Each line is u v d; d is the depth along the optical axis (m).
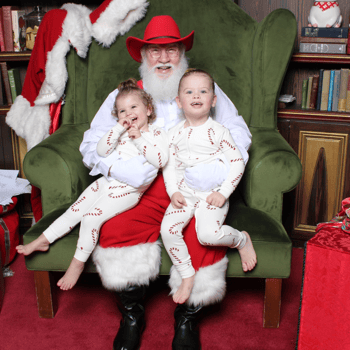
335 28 2.20
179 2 2.14
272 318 1.75
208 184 1.56
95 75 2.21
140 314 1.68
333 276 1.30
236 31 2.14
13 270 2.24
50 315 1.84
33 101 2.20
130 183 1.58
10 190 2.28
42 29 2.07
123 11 2.08
